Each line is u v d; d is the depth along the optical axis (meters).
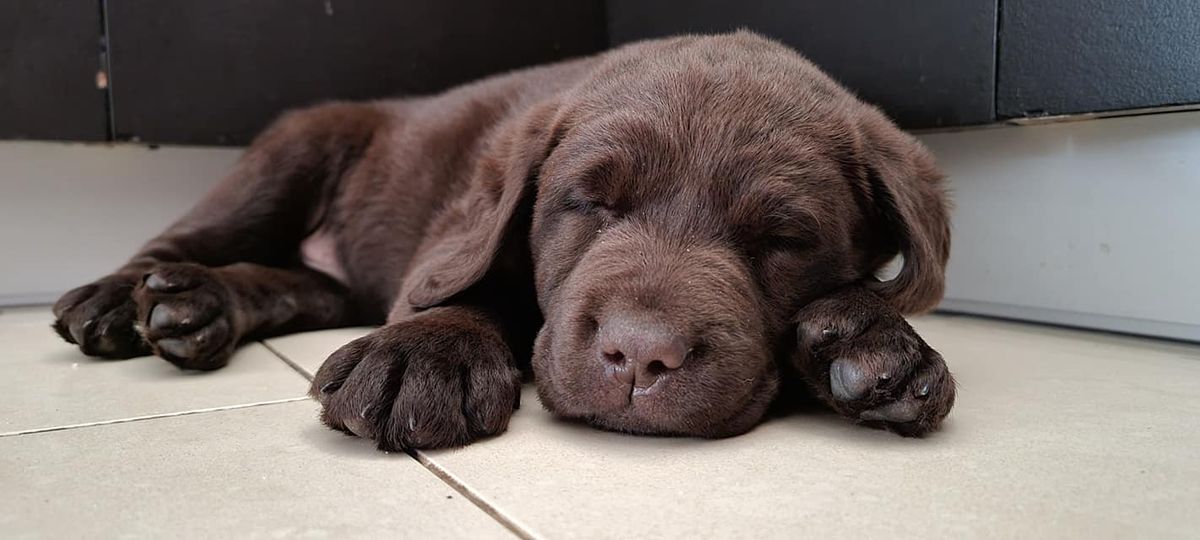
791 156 0.28
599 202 0.28
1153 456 0.22
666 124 0.28
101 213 0.58
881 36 0.49
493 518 0.18
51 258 0.57
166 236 0.43
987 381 0.32
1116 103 0.40
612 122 0.29
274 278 0.42
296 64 0.57
